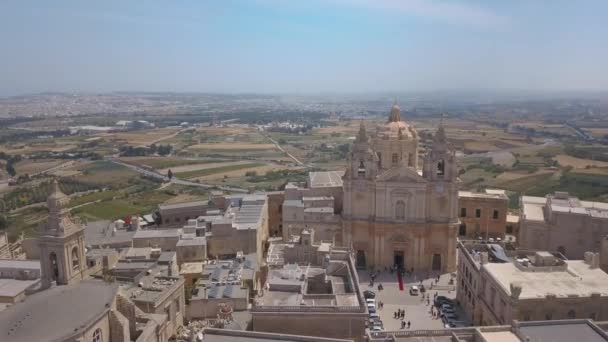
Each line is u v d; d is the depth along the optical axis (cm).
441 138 12050
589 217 11681
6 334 5588
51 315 5928
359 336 7019
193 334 7075
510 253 10025
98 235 12225
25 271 9750
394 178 12238
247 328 7431
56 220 7550
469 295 9831
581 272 8650
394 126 13212
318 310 7012
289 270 8400
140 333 6769
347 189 12506
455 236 12269
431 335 6850
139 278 8669
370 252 12688
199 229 12125
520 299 7550
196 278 10181
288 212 13050
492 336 6512
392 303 10619
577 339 6275
